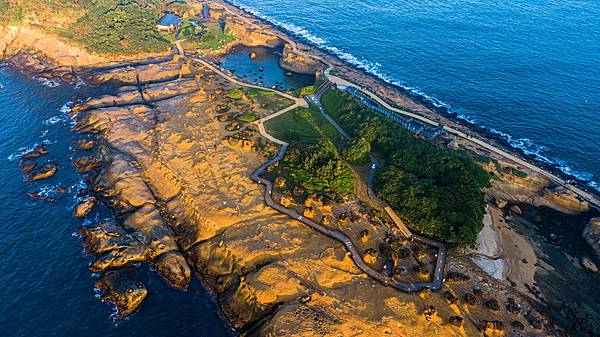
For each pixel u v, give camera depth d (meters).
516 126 141.12
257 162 111.44
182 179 104.94
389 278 81.50
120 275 84.31
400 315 74.62
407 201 96.81
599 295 86.06
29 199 102.62
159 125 125.69
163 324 77.19
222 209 95.44
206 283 85.06
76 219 97.69
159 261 87.38
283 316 72.88
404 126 130.12
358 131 124.81
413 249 89.19
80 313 78.12
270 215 94.38
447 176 104.38
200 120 128.38
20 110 137.25
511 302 81.38
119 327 76.38
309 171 105.94
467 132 132.88
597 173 121.62
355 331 71.50
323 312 74.06
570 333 77.88
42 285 82.56
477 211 94.81
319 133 128.38
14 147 120.00
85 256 88.62
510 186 112.50
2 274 84.19
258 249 86.06
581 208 105.81
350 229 91.44
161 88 148.50
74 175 111.19
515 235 99.50
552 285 87.44
